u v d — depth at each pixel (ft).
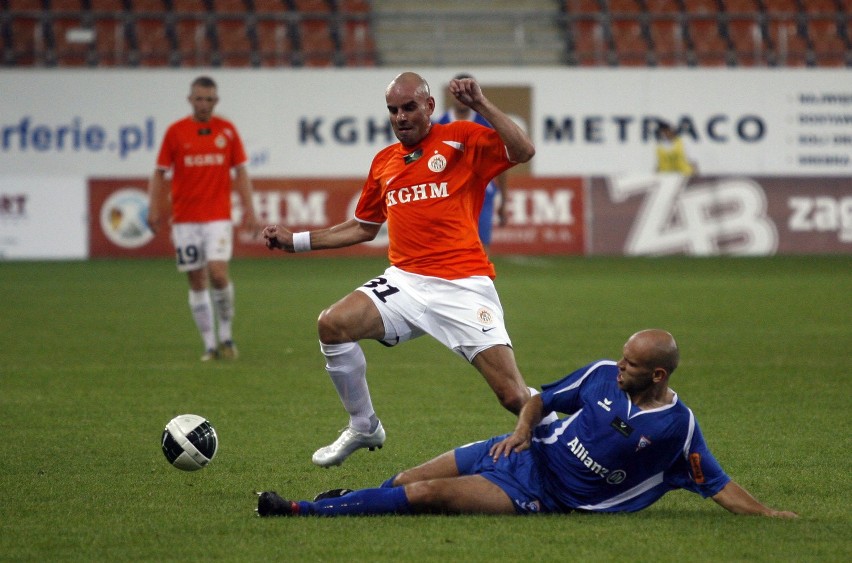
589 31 327.67
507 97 293.02
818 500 67.72
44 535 59.41
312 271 253.85
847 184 297.53
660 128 295.28
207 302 129.49
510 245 293.23
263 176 289.74
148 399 104.22
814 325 159.33
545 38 333.21
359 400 72.79
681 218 295.28
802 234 297.33
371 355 135.95
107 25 314.35
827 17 322.96
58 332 152.76
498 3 338.13
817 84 296.30
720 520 61.93
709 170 296.92
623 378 59.36
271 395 106.73
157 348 138.51
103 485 71.31
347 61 320.09
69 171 284.20
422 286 71.92
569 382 61.93
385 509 62.03
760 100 296.30
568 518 61.87
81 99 283.79
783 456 80.53
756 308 180.34
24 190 281.33
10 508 65.36
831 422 93.35
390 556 55.06
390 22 333.62
